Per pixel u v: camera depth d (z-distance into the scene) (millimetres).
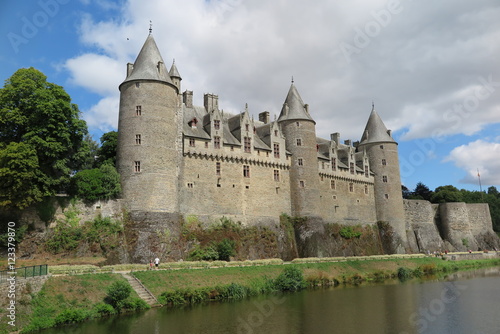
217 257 44875
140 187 42656
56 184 38688
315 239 55094
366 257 56188
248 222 51438
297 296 36531
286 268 42531
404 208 76250
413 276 52344
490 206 103625
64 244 37656
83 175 40812
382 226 70000
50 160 38438
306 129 59094
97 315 27219
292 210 56625
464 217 82375
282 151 57375
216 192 49562
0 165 34656
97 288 29438
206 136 50625
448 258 67000
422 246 75250
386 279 49250
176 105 48062
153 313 28797
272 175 55594
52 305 26250
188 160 48188
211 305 31859
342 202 65438
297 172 57500
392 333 25219
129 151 43594
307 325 26766
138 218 41719
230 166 51594
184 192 46906
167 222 43000
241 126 53938
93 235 39094
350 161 68812
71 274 30594
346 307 32000
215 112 51625
